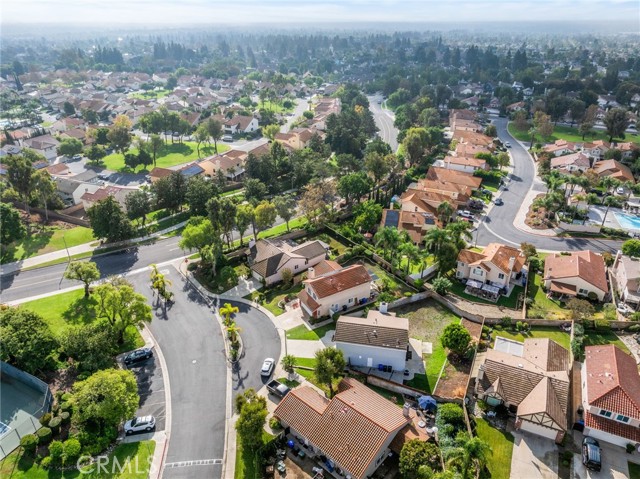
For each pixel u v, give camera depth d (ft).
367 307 280.92
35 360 219.20
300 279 311.47
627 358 216.54
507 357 220.02
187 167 525.75
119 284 262.88
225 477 178.70
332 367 209.05
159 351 246.47
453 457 170.91
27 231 381.40
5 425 199.93
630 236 375.45
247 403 190.49
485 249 331.36
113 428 194.29
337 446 177.27
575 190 461.78
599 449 181.98
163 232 389.19
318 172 499.10
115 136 620.49
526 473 176.35
